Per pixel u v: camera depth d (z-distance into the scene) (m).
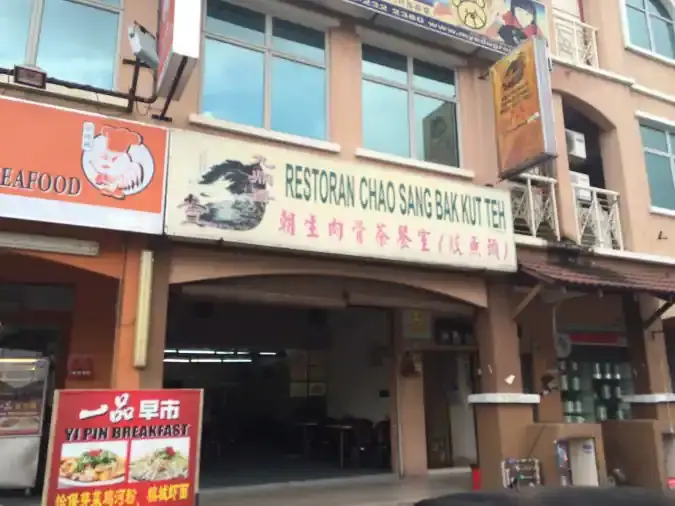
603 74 11.00
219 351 14.24
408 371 10.72
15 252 6.00
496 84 9.05
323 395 13.83
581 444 8.32
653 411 10.03
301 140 7.82
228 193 6.79
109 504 5.15
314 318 13.12
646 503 2.57
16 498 7.64
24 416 7.66
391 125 8.98
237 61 7.90
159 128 6.58
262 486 9.25
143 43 6.29
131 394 5.42
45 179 5.92
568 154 10.66
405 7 8.66
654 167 11.57
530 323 10.64
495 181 9.33
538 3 10.20
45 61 6.72
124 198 6.25
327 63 8.53
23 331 8.45
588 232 10.24
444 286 8.46
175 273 6.70
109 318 8.44
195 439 5.66
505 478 8.00
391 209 7.82
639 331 10.39
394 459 10.52
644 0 12.81
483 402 8.61
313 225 7.23
